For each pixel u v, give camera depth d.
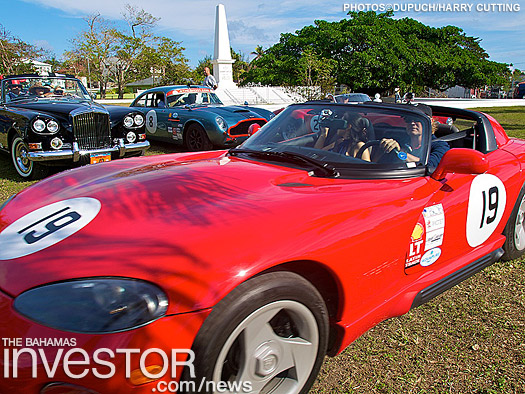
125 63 41.75
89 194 2.03
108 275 1.42
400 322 2.57
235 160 2.60
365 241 1.87
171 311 1.37
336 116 2.73
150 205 1.83
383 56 36.56
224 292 1.42
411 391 2.00
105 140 6.44
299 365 1.75
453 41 42.84
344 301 1.87
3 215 1.99
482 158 2.25
